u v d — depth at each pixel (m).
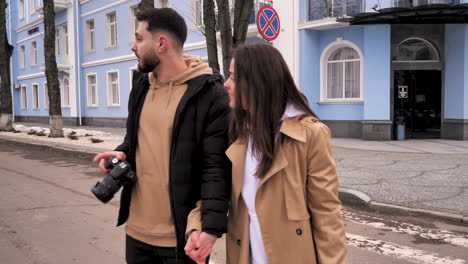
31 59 33.03
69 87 27.08
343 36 15.62
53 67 16.45
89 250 4.40
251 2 8.85
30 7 32.66
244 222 1.81
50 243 4.61
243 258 1.80
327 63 16.31
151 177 2.05
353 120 15.66
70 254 4.28
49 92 16.53
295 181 1.71
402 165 9.23
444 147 12.49
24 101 35.03
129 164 2.09
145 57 2.01
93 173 9.38
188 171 1.99
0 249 4.41
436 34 14.73
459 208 5.82
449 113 14.66
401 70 15.11
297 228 1.71
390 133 14.73
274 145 1.71
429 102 15.03
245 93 1.73
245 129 1.78
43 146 14.09
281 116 1.72
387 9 12.96
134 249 2.12
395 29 14.84
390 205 6.02
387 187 7.05
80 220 5.52
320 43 16.25
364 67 15.02
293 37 15.87
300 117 1.73
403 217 5.75
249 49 1.73
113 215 5.78
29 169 9.99
